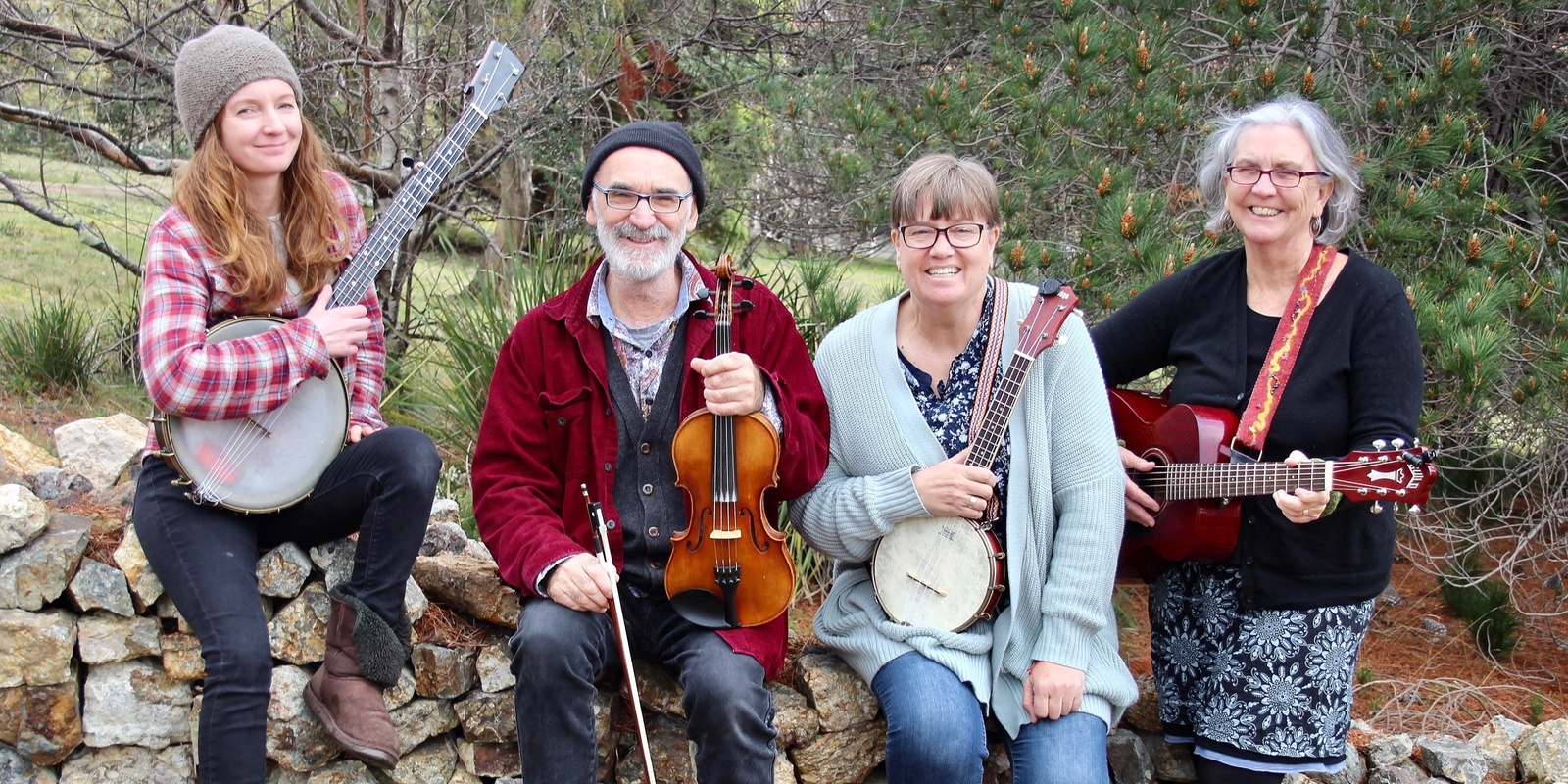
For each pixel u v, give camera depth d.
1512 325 3.93
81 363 5.54
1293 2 4.60
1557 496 4.55
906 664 2.66
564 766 2.46
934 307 2.69
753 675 2.52
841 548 2.78
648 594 2.68
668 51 6.36
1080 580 2.65
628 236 2.63
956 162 2.65
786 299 4.82
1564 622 4.78
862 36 6.20
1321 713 2.70
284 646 2.69
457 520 3.23
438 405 5.00
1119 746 3.10
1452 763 3.19
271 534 2.69
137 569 2.65
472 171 6.05
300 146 2.66
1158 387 4.78
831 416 2.84
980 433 2.67
